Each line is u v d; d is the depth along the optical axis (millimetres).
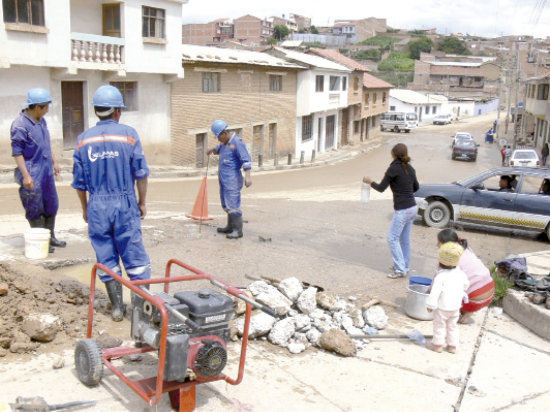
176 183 19297
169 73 21781
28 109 6512
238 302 5492
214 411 3902
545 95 41906
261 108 30469
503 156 35750
